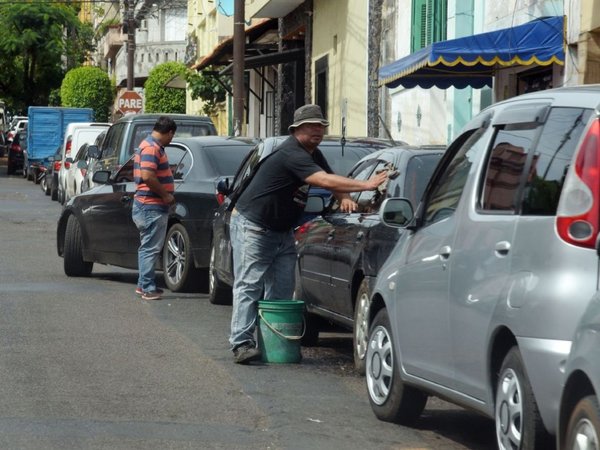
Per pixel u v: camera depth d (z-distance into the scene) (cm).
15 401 1019
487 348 774
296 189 1217
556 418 691
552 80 1931
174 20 8150
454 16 2422
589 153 689
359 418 1000
